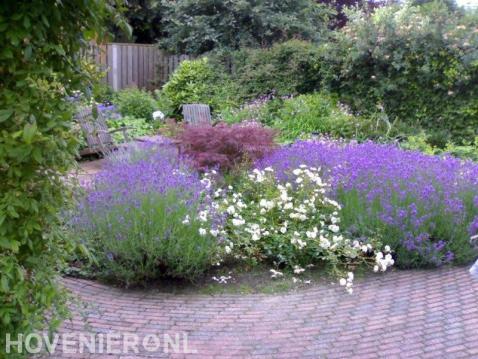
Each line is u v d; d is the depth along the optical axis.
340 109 11.27
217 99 12.91
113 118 11.50
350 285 4.42
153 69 15.52
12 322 2.43
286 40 14.65
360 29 11.41
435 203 5.38
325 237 5.06
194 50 14.74
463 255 5.17
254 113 11.57
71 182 2.57
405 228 5.11
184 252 4.43
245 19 14.56
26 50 2.11
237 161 6.80
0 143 2.01
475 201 5.46
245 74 13.01
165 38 15.75
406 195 5.41
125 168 5.72
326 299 4.36
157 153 6.87
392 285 4.67
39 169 2.27
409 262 5.04
